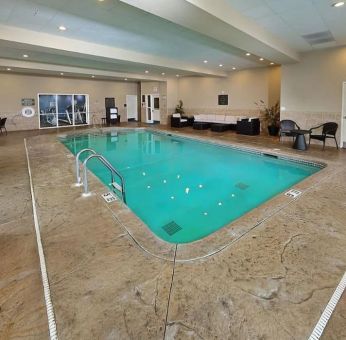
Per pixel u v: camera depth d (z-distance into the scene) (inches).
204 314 67.4
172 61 383.9
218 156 314.5
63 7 176.9
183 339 60.2
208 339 60.3
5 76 468.4
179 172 251.4
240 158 301.4
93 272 84.0
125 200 177.0
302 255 93.3
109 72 476.4
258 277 81.7
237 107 501.7
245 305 70.4
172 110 601.3
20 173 203.3
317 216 123.9
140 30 231.5
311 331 62.5
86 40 267.9
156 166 274.2
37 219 120.7
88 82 581.0
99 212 128.0
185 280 80.2
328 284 78.6
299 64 331.3
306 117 335.3
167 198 188.9
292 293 74.9
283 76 348.2
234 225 115.6
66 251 95.7
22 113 497.0
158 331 62.5
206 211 167.6
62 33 241.1
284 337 60.9
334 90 307.3
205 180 226.8
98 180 179.0
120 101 646.5
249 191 199.8
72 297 73.4
